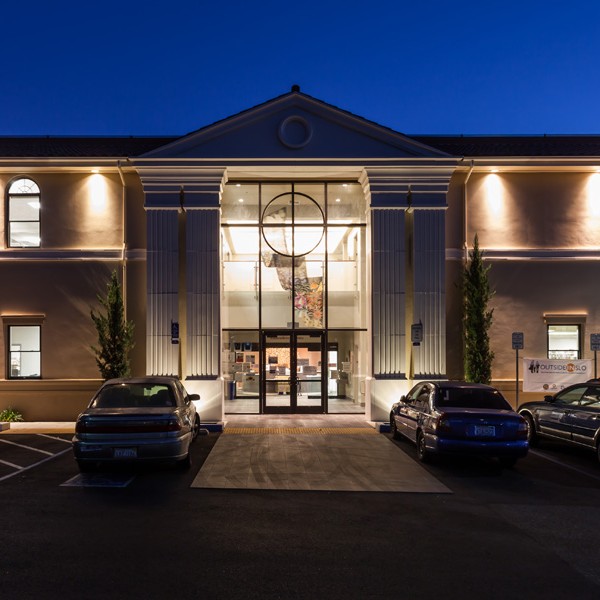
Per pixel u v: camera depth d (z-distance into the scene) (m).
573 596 5.19
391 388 15.76
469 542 6.63
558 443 13.82
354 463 10.95
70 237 16.42
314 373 17.30
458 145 18.27
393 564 5.91
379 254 16.00
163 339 15.59
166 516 7.49
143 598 5.05
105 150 17.27
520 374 16.55
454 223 16.69
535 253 16.64
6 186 16.52
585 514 7.83
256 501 8.29
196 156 15.70
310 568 5.77
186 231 15.77
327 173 16.55
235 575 5.58
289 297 17.30
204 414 15.28
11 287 16.36
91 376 16.28
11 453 11.87
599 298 16.73
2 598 5.01
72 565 5.78
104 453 9.34
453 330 16.55
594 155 16.30
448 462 11.16
